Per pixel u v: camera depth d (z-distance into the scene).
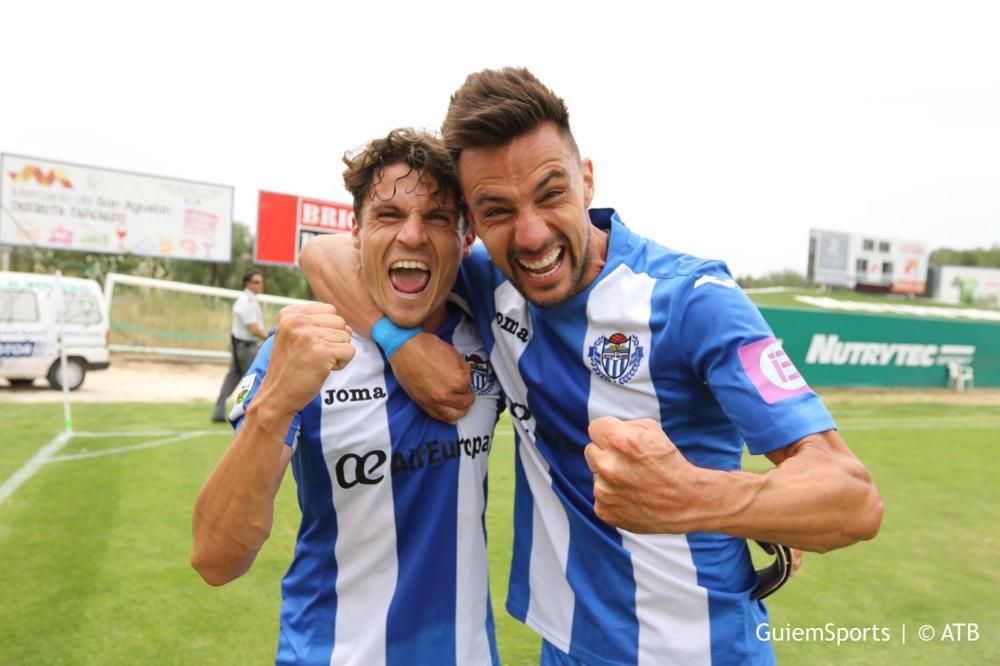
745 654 1.61
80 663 2.62
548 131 1.38
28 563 3.53
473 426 1.71
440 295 1.60
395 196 1.51
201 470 5.49
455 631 1.67
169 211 17.81
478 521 1.72
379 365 1.61
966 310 26.81
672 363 1.48
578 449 1.66
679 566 1.61
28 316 10.03
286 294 30.02
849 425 9.66
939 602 3.59
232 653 2.73
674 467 1.11
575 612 1.72
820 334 13.05
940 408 11.98
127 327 14.88
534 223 1.40
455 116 1.41
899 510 5.39
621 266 1.56
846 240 33.47
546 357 1.64
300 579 1.65
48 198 16.39
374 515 1.58
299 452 1.59
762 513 1.11
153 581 3.36
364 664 1.57
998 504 5.62
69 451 6.05
